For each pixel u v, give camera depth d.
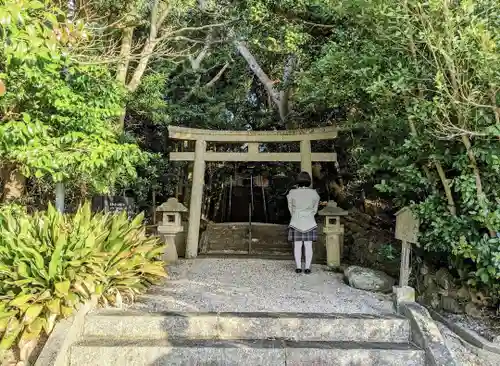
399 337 2.97
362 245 5.78
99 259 3.07
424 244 3.47
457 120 2.89
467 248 2.88
